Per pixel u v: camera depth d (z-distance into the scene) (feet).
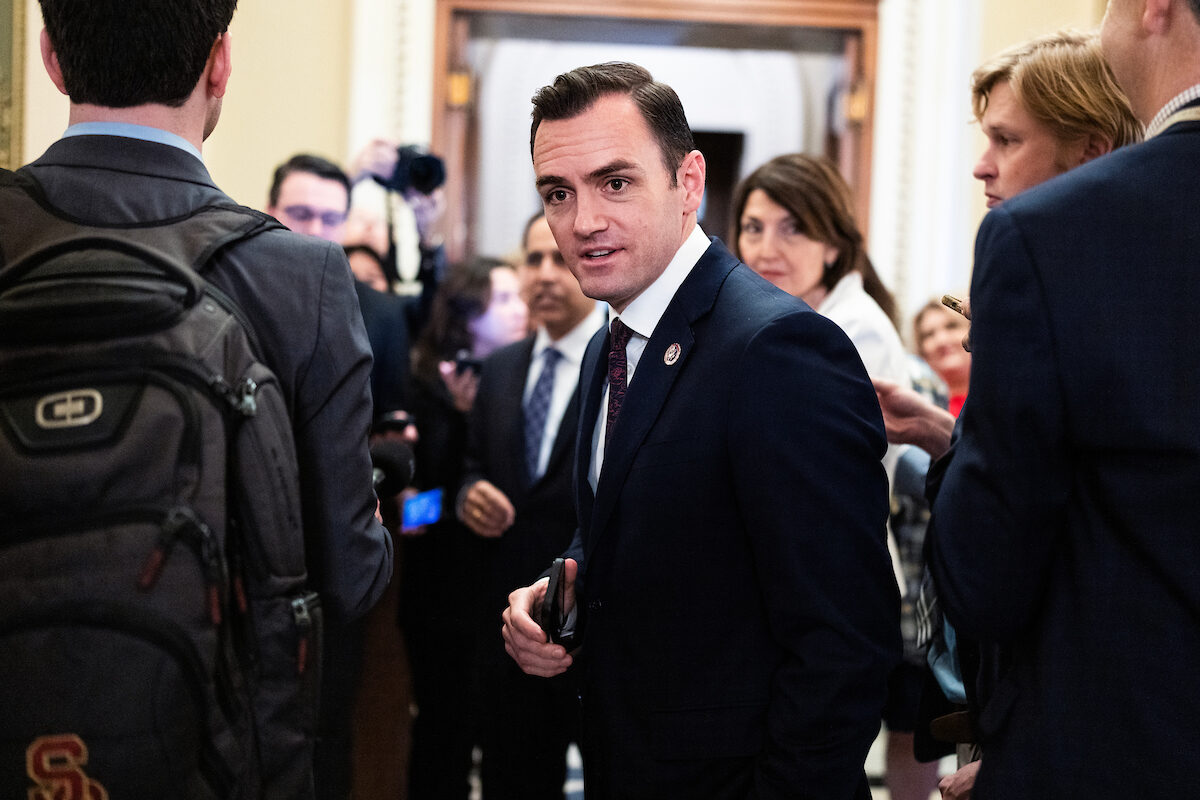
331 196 8.81
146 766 3.32
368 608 4.12
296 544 3.73
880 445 4.33
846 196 7.41
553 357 8.41
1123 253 3.46
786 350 4.21
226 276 3.77
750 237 7.48
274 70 14.32
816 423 4.13
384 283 9.80
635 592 4.40
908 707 7.87
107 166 3.76
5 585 3.34
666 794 4.34
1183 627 3.35
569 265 4.61
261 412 3.62
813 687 4.04
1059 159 4.99
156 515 3.38
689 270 4.65
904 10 15.47
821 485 4.10
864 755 4.15
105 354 3.46
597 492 4.58
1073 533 3.61
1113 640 3.44
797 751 4.03
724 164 20.59
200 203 3.84
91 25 3.71
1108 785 3.40
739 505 4.24
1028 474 3.55
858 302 7.30
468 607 8.64
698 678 4.33
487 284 9.90
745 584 4.33
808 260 7.34
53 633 3.31
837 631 4.07
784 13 15.69
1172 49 3.58
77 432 3.39
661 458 4.36
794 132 18.89
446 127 15.38
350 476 3.95
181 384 3.47
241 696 3.55
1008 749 3.64
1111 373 3.42
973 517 3.68
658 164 4.47
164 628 3.33
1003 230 3.61
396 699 8.57
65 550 3.34
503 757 7.60
